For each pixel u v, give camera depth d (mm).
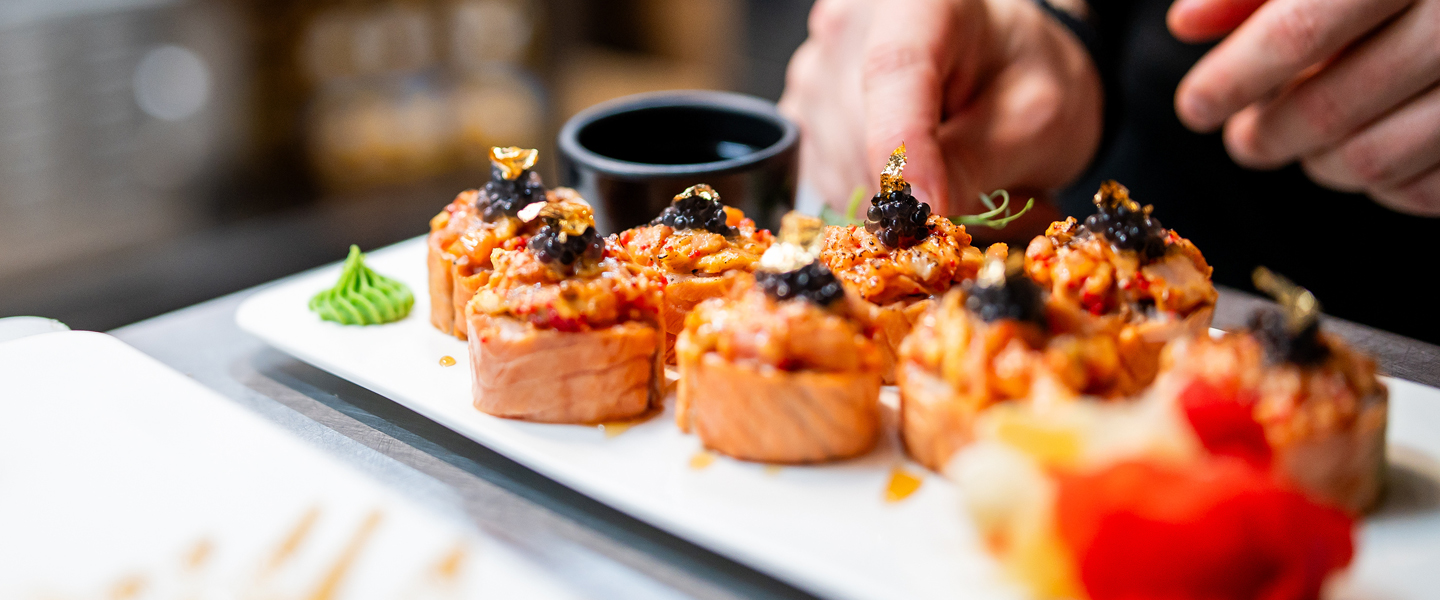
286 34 792
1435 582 331
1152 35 599
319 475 355
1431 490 354
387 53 845
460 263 423
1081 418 321
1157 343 383
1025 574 318
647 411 393
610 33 1288
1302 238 583
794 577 335
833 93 554
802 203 553
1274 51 464
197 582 335
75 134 736
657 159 508
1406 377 413
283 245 835
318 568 334
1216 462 319
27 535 345
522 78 924
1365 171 481
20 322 428
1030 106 528
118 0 718
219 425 371
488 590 327
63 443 366
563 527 364
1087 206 608
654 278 410
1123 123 621
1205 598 304
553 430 385
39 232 742
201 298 793
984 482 321
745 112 506
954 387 356
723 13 1025
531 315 384
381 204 875
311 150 842
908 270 402
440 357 422
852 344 366
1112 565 306
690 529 347
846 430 368
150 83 756
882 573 334
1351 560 316
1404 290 568
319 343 428
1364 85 465
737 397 367
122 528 346
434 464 386
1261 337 343
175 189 799
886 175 407
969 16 516
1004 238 492
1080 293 388
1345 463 338
